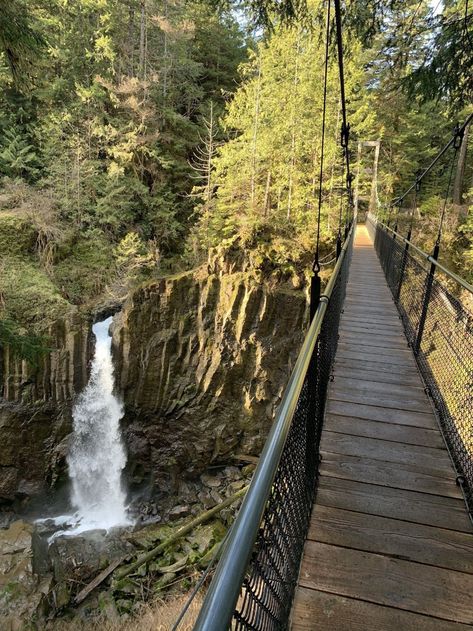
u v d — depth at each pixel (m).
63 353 11.55
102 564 8.40
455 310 3.09
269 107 14.41
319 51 12.29
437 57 3.69
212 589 0.62
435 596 1.67
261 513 0.83
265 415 11.89
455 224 17.78
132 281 15.60
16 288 12.30
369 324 5.55
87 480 11.59
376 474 2.47
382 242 10.40
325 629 1.52
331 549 1.89
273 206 16.88
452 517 2.13
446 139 20.23
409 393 3.53
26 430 11.01
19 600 7.00
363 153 21.22
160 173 19.03
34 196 15.62
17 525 8.88
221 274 12.25
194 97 20.16
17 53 4.10
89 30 18.14
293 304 11.99
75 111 17.45
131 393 12.09
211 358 11.86
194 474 11.64
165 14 18.92
